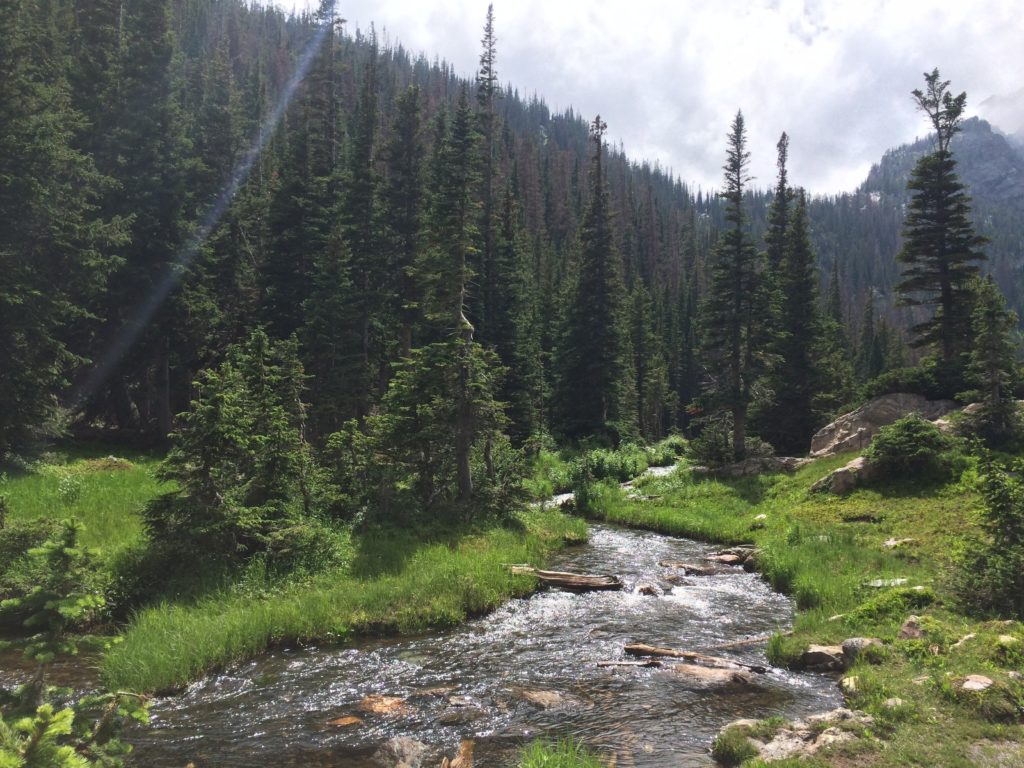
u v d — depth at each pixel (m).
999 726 6.84
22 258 20.41
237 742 7.49
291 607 11.70
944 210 32.94
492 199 46.16
